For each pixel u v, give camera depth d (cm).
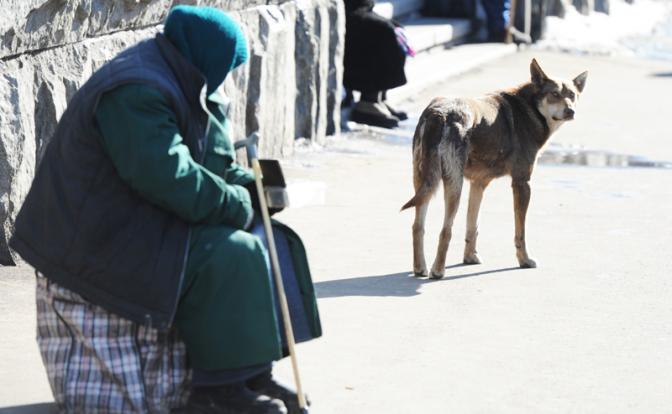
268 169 762
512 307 1077
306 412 736
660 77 3041
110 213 691
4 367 852
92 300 695
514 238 1297
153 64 702
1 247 1102
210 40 717
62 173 700
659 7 4619
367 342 956
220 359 694
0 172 1078
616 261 1269
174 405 726
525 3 3422
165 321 685
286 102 1775
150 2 1358
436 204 1532
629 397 852
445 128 1134
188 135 708
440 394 843
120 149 681
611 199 1628
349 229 1380
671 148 2094
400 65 2111
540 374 896
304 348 935
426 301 1086
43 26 1122
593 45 3588
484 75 2864
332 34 1952
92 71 1244
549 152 2019
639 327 1029
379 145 1977
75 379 710
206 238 697
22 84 1105
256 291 698
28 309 994
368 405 814
